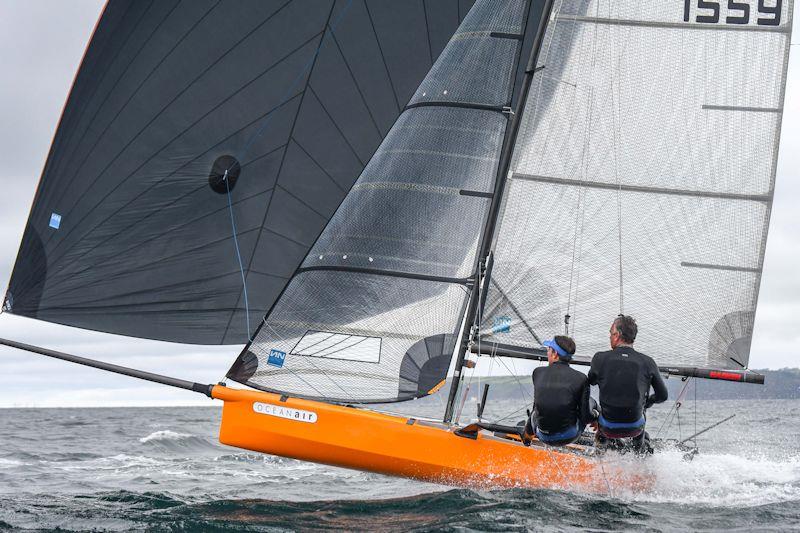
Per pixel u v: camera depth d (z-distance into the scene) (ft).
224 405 73.51
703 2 84.33
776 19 83.97
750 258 83.92
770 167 83.87
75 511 69.82
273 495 81.76
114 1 85.97
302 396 74.23
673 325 84.02
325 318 75.36
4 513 68.59
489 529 57.72
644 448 73.36
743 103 84.12
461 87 80.12
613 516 62.03
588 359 82.43
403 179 78.02
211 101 90.17
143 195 87.61
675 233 84.12
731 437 171.63
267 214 92.73
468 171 78.48
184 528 61.52
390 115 99.45
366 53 98.02
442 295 76.13
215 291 90.17
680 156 84.33
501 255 81.92
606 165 83.97
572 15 83.97
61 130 85.20
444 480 72.28
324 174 95.81
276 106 92.89
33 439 181.57
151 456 132.98
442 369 74.79
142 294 87.45
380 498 77.20
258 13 91.61
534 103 83.10
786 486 74.84
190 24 88.79
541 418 68.28
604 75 84.38
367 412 73.36
